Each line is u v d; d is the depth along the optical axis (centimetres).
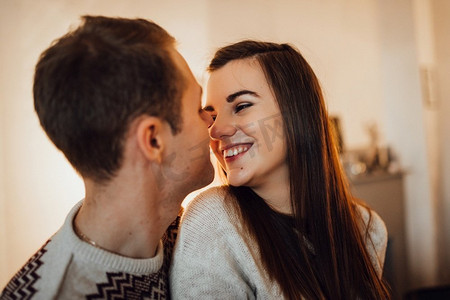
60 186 132
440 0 208
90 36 48
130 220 55
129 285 53
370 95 249
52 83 48
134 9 152
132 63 48
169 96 53
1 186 124
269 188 78
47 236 131
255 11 207
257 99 72
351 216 87
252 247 70
